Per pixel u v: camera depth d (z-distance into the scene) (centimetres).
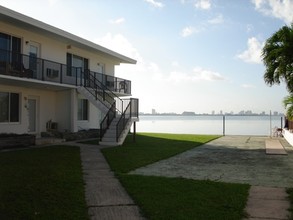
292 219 597
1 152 1452
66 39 2123
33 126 2066
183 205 668
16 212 618
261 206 676
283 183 903
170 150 1617
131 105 2044
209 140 2252
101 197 739
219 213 620
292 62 1675
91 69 2572
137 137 2461
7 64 1661
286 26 1702
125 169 1084
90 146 1752
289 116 1841
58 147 1677
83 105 2483
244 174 1034
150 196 735
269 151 1608
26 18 1733
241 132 3459
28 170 1016
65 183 847
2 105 1834
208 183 873
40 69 1911
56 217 596
